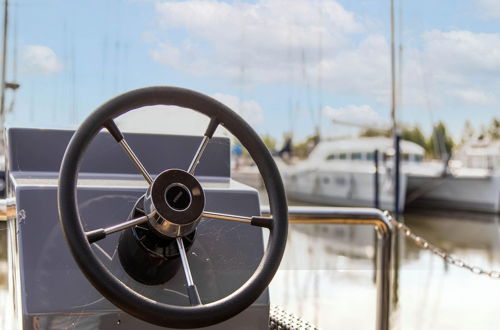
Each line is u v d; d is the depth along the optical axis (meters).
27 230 0.93
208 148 1.17
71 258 0.93
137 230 0.88
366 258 8.68
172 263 0.92
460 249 10.50
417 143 14.12
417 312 3.84
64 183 0.83
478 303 4.18
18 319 0.94
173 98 0.93
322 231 10.52
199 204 0.85
